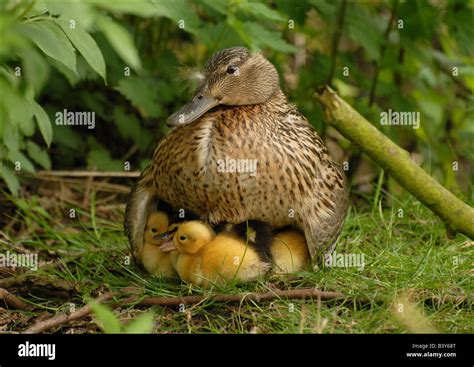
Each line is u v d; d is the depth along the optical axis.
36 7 8.30
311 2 13.73
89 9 6.07
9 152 11.97
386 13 15.81
